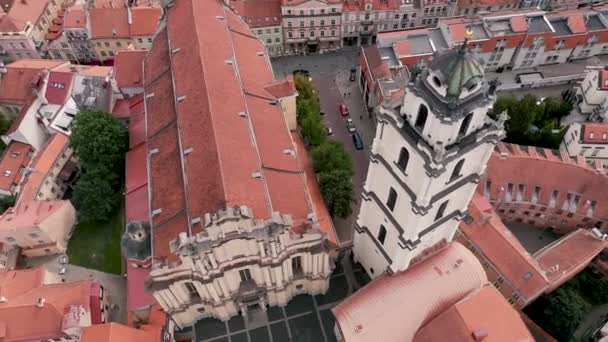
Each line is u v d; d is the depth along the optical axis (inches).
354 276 3120.1
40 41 4658.0
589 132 3595.0
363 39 4948.3
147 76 3437.5
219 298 2701.8
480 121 1813.5
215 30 3299.7
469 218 3021.7
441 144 1728.6
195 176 2487.7
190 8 3344.0
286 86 3329.2
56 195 3636.8
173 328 2849.4
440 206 2146.9
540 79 4507.9
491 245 2947.8
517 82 4554.6
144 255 2768.2
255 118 3011.8
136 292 2790.4
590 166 3262.8
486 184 3341.5
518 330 2313.0
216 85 2874.0
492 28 4357.8
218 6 3560.5
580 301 2928.2
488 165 3316.9
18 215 3191.4
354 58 4862.2
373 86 4045.3
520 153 3351.4
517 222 3597.4
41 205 3284.9
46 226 3166.8
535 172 3309.5
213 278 2497.5
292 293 2997.0
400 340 2380.7
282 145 2992.1
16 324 2642.7
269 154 2859.3
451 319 2317.9
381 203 2349.9
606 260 3134.8
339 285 3080.7
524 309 3021.7
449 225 2445.9
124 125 3828.7
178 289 2551.7
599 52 4650.6
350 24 4739.2
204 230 2224.4
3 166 3627.0
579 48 4552.2
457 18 4463.6
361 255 2994.6
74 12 4525.1
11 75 3934.5
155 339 2578.7
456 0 4658.0
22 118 3659.0
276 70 4751.5
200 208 2357.3
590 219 3302.2
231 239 2288.4
